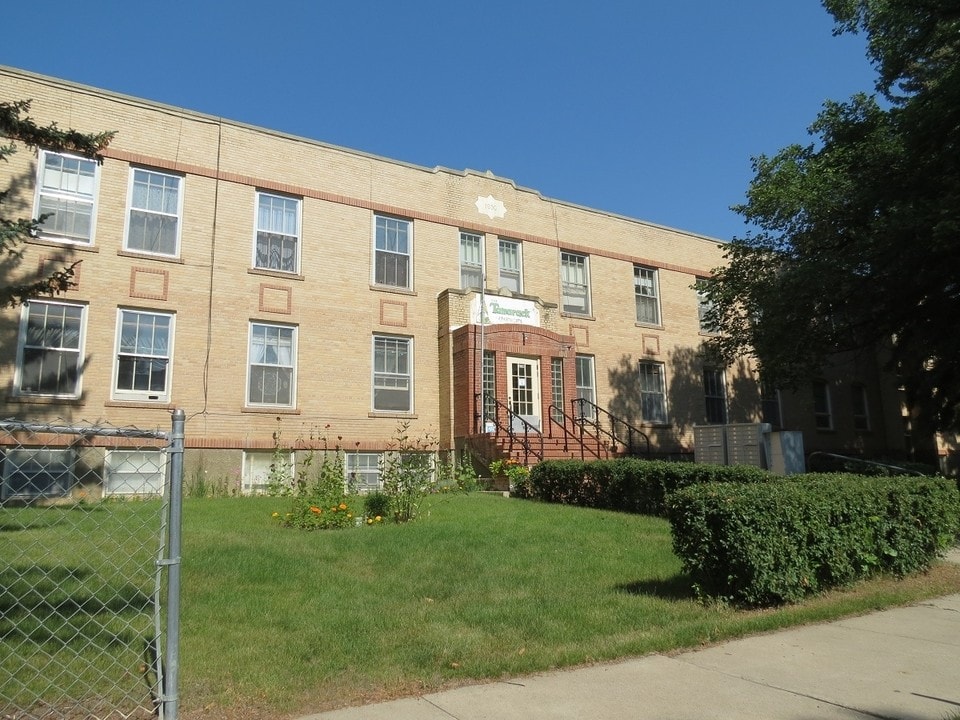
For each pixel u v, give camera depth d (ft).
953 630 20.52
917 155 49.85
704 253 85.66
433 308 65.10
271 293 57.57
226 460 53.62
